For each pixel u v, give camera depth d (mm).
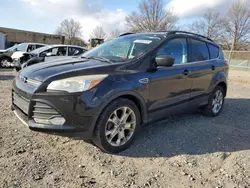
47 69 3266
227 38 47281
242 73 19641
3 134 3744
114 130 3344
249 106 6730
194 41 4770
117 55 3916
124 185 2678
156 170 3016
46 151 3324
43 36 52344
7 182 2586
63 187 2582
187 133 4273
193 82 4508
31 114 3043
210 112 5285
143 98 3559
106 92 3113
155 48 3826
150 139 3910
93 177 2797
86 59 3883
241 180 2877
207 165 3199
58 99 2908
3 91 6828
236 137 4238
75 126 2986
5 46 33500
